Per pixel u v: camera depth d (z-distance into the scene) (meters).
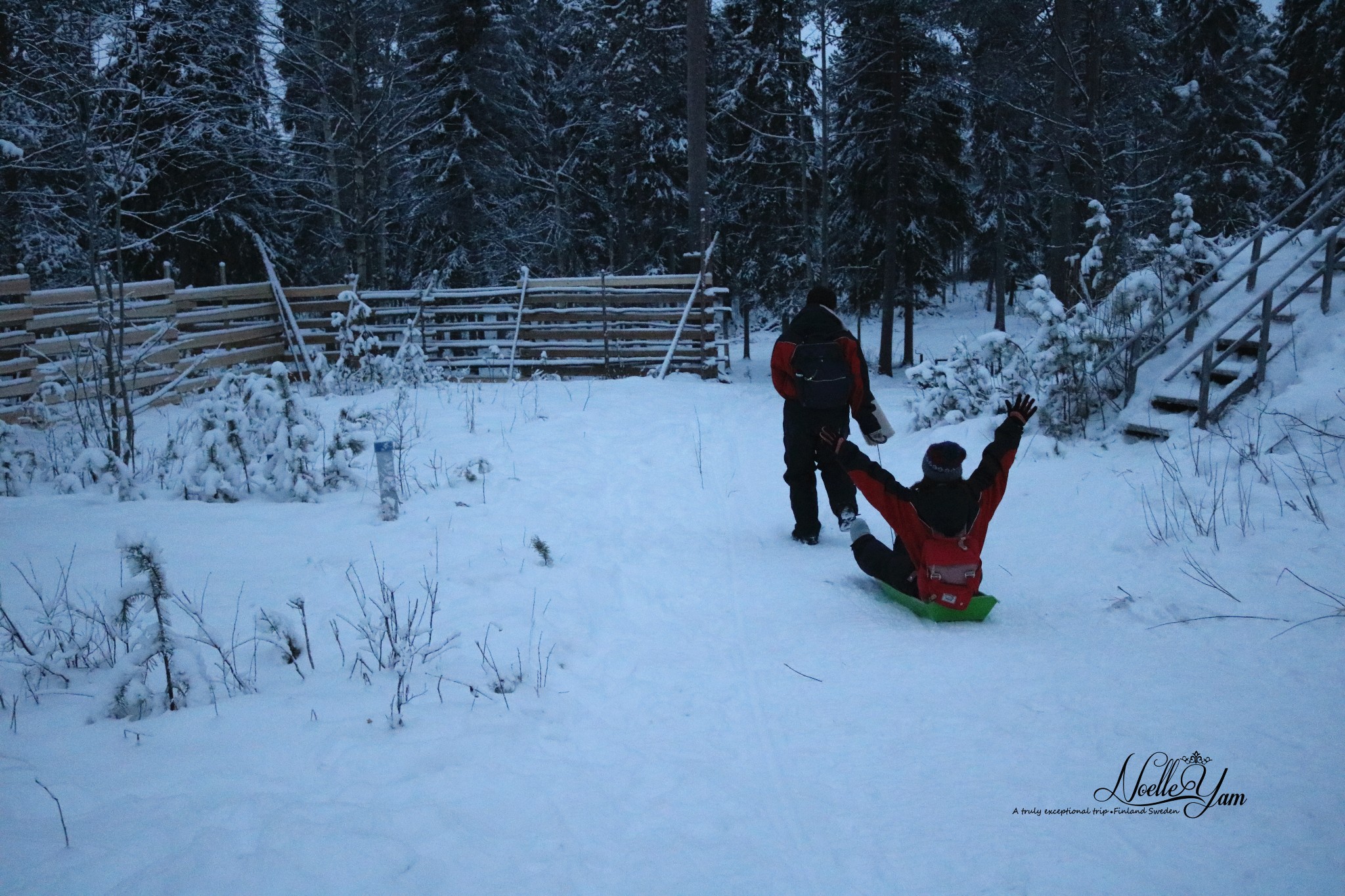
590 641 4.56
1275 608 4.16
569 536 6.24
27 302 10.20
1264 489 5.54
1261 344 6.88
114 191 8.67
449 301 16.19
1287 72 29.22
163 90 11.11
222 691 3.79
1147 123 19.70
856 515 6.20
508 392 13.12
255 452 7.27
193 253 19.92
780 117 27.34
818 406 6.05
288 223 21.98
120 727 3.41
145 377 11.45
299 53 17.39
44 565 5.33
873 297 28.19
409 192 21.56
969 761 3.08
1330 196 9.20
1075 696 3.53
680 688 3.96
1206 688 3.48
